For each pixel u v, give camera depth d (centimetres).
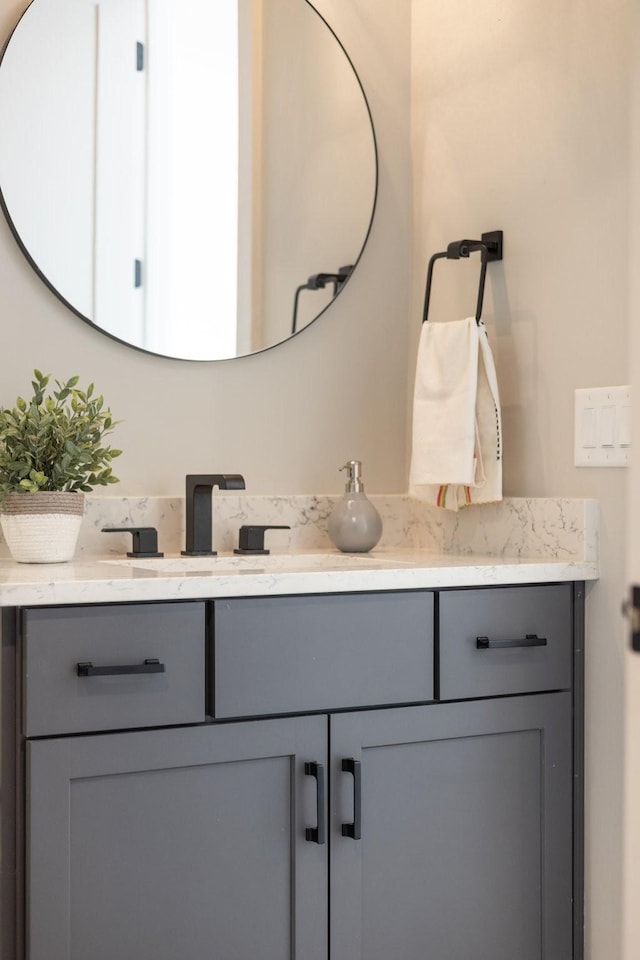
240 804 147
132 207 192
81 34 188
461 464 185
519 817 169
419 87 219
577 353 177
